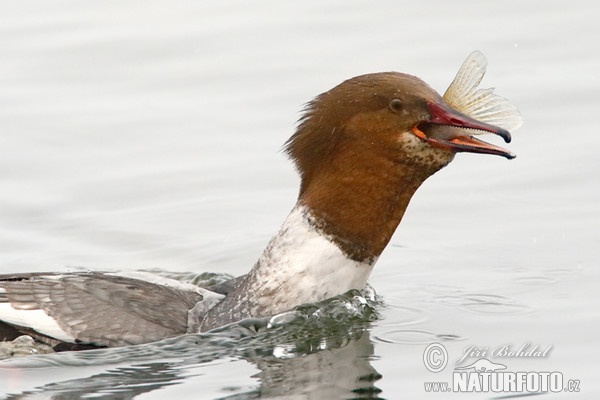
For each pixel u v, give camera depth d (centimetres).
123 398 1090
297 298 1222
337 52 1944
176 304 1244
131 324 1198
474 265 1453
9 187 1686
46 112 1845
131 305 1218
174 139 1778
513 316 1288
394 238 1542
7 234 1584
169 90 1894
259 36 2012
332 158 1201
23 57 1978
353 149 1188
